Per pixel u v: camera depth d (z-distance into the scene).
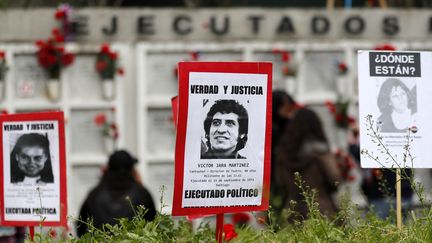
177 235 8.72
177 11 15.38
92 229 8.59
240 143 7.85
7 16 15.30
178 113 7.68
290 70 15.60
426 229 7.95
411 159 8.33
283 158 11.75
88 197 11.30
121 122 15.36
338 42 15.75
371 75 8.54
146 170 15.38
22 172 9.16
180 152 7.70
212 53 15.43
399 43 15.88
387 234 8.00
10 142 9.20
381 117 8.53
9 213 9.21
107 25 15.34
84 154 15.35
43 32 15.33
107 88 15.28
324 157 11.62
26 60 15.30
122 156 11.37
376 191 13.34
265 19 15.59
